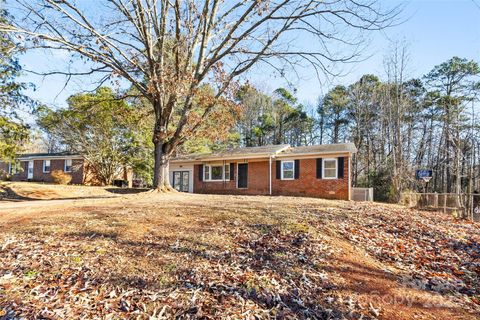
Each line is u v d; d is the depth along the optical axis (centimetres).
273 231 539
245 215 654
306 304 316
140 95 1351
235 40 1090
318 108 3550
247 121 3391
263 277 364
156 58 1244
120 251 420
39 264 373
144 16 1103
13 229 510
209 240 478
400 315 309
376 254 488
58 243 445
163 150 1273
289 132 3612
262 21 1052
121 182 2367
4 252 408
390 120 2452
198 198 1074
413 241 583
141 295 311
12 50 970
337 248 483
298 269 396
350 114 3231
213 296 315
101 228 520
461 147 2488
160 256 408
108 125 2070
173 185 2245
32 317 266
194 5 1123
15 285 321
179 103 1409
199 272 366
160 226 545
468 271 456
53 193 1546
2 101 1290
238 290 330
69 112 1602
